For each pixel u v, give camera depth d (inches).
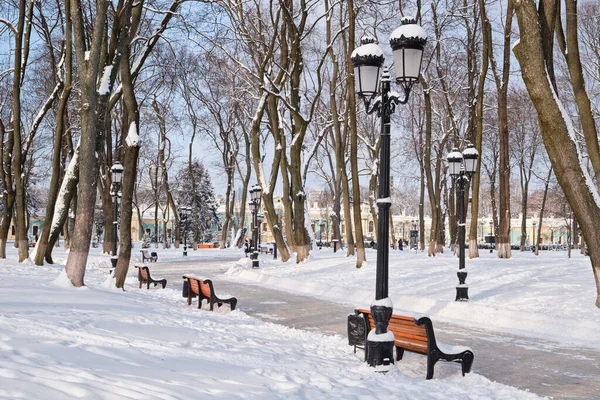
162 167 2341.3
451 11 1331.2
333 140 1833.2
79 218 609.6
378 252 341.4
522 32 516.7
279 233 1368.1
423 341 334.3
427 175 1339.8
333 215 2068.2
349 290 809.5
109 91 673.6
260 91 1370.6
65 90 984.9
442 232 2071.9
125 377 231.5
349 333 383.9
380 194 343.6
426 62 1460.4
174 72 1063.6
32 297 479.8
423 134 1961.1
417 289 760.3
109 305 495.5
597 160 605.0
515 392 297.6
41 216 3565.5
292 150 1253.7
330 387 269.4
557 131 521.0
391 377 312.7
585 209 528.4
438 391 287.4
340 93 1705.2
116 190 902.4
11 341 270.1
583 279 720.3
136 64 808.3
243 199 2266.2
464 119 1745.8
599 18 1302.9
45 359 245.3
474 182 1130.7
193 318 501.4
